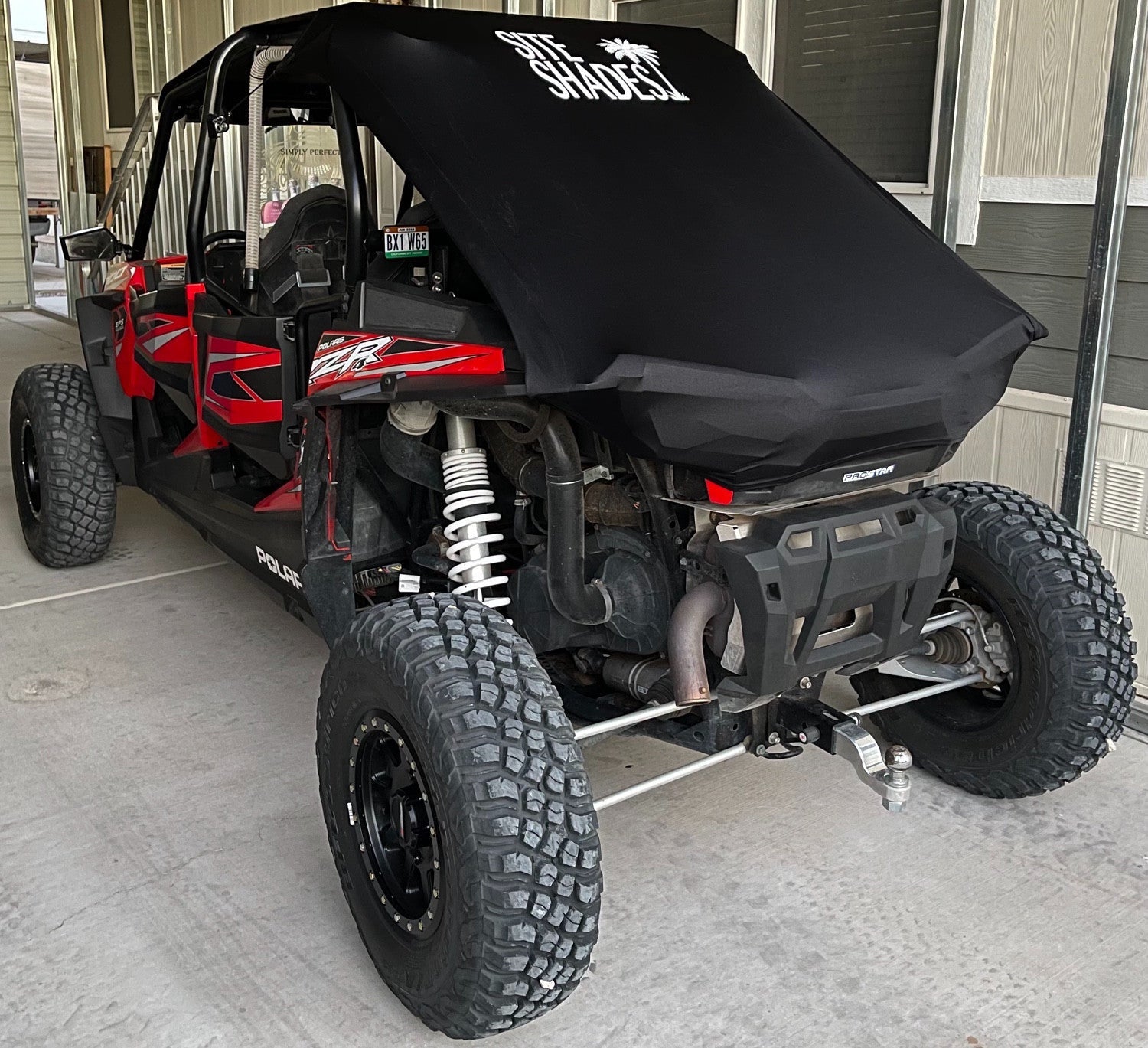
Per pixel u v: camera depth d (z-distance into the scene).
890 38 3.66
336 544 2.32
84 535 4.01
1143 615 3.23
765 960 2.17
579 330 1.84
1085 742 2.46
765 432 1.84
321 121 3.53
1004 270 3.41
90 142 9.80
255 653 3.51
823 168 2.47
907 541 2.07
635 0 4.54
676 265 2.02
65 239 3.79
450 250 2.34
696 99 2.51
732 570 1.94
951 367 2.01
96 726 3.04
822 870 2.46
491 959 1.73
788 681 2.03
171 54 8.07
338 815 2.09
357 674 1.96
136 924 2.25
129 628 3.69
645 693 2.26
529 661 1.88
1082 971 2.15
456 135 2.10
